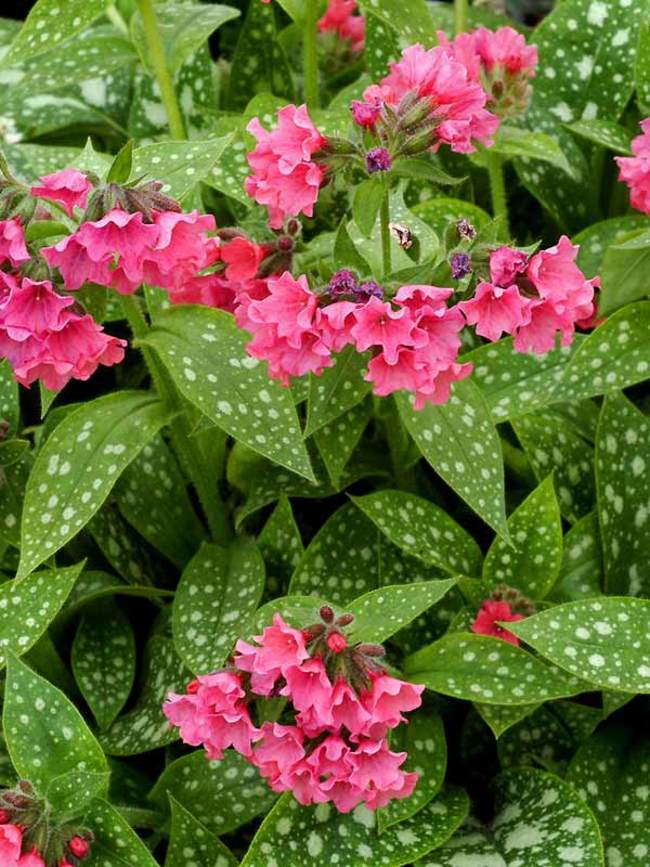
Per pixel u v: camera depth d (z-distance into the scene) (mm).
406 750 559
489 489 562
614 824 557
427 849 534
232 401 556
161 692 605
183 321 572
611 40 738
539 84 747
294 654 476
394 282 514
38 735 529
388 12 672
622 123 771
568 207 727
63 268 490
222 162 679
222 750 539
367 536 615
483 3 906
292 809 540
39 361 505
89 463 567
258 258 558
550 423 637
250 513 638
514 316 504
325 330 496
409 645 594
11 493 615
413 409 573
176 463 655
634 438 609
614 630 528
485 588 589
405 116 521
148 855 521
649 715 597
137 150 573
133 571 648
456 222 532
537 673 540
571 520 624
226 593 604
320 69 837
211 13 733
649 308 594
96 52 756
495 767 600
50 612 563
